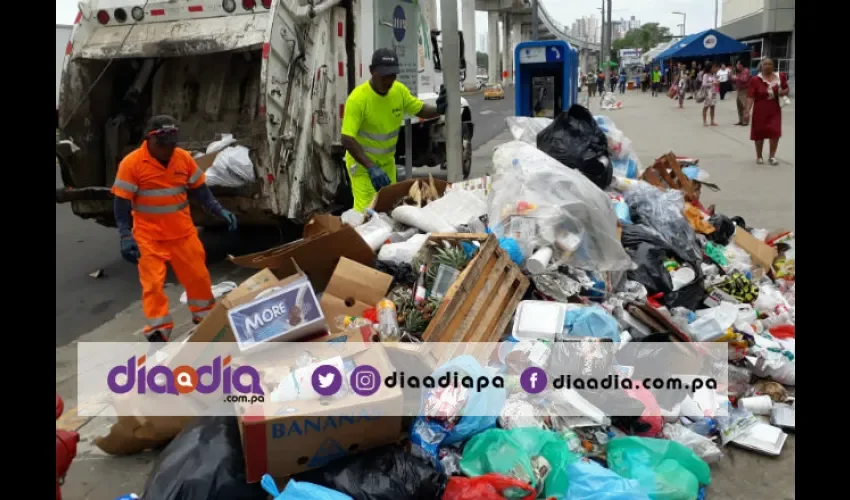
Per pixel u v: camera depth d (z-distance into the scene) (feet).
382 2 25.86
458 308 11.68
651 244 16.46
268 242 24.97
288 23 20.62
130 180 14.46
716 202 27.94
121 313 18.65
